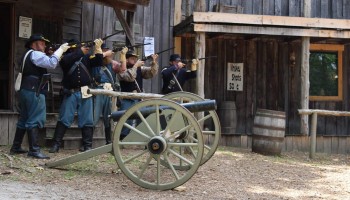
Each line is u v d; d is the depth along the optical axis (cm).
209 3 1226
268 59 1261
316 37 1115
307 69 1097
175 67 885
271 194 575
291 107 1270
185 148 777
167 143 549
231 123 1189
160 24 1159
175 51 1170
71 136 823
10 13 868
